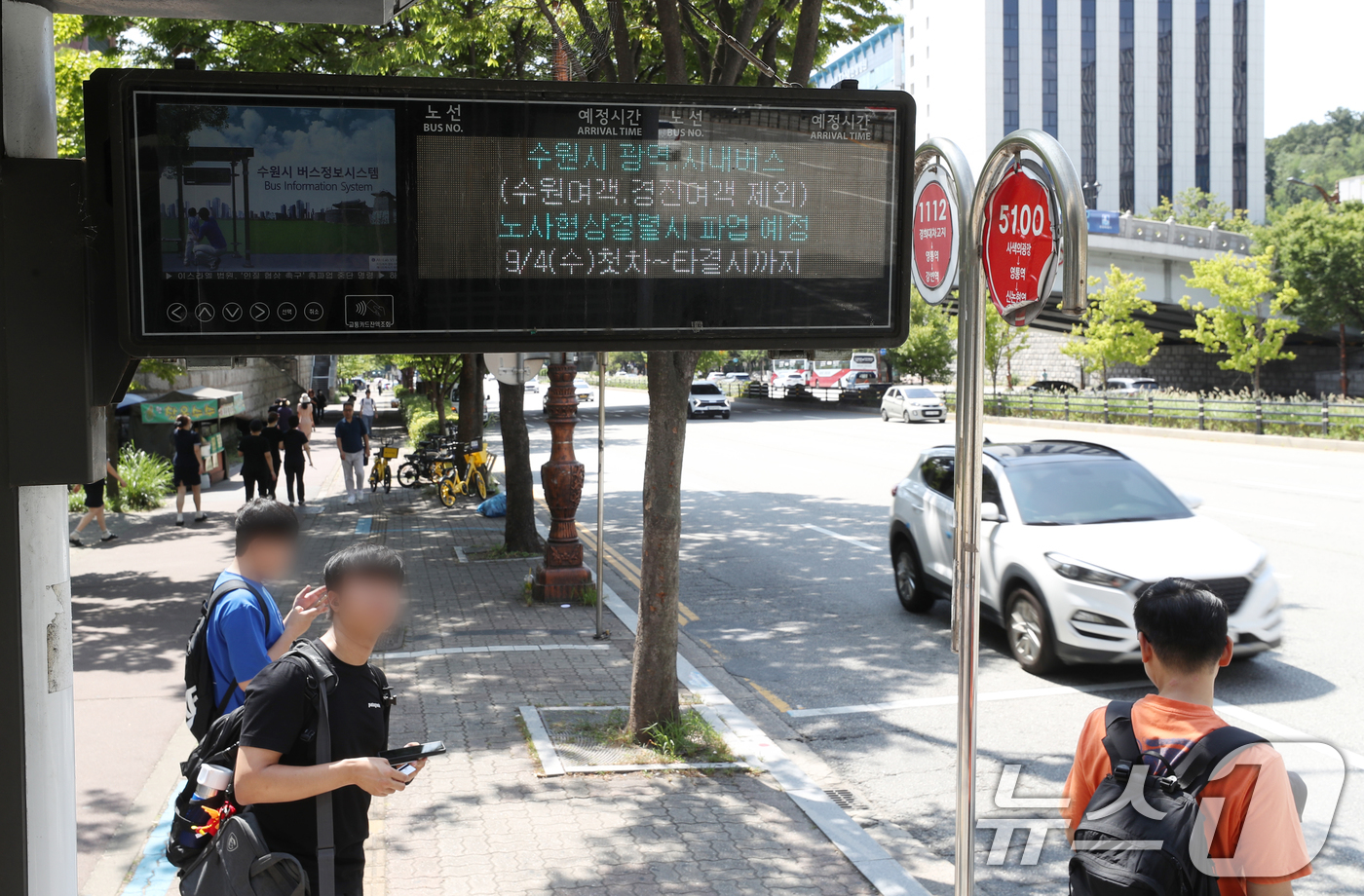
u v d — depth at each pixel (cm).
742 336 308
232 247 270
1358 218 4778
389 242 282
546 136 292
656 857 514
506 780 616
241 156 271
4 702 256
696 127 302
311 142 276
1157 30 9375
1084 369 4788
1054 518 885
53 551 270
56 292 259
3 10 263
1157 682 252
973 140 9131
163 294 266
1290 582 1098
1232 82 9512
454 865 504
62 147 1260
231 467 2723
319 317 279
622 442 3681
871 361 6706
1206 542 831
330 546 1539
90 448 261
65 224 260
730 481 2311
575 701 772
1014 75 9081
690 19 685
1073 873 240
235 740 283
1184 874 225
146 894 490
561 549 1159
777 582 1253
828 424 4294
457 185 287
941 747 704
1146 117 9406
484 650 930
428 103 283
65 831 272
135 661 909
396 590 281
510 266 291
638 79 935
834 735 734
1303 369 5797
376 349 283
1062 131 9194
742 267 307
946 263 324
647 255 301
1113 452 973
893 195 314
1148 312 4691
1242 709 728
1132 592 778
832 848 528
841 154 311
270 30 1323
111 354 267
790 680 866
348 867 280
